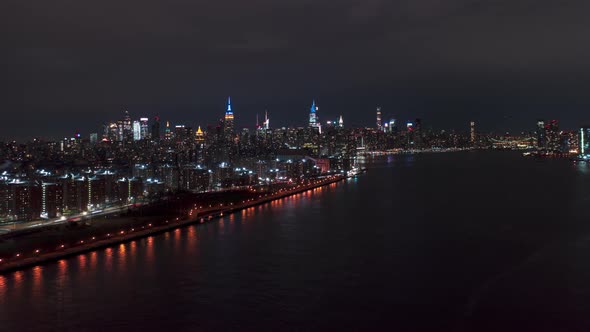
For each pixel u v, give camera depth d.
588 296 121.44
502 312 113.19
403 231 197.25
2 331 105.19
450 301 119.62
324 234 192.62
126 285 131.38
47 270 145.25
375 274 139.38
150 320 110.12
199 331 104.94
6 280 136.00
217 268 145.88
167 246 174.62
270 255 160.25
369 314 112.75
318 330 105.25
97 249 170.38
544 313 112.38
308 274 139.75
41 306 117.62
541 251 162.88
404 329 105.56
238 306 117.31
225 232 199.75
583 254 158.38
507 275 137.88
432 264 148.62
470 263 149.62
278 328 106.19
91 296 123.81
